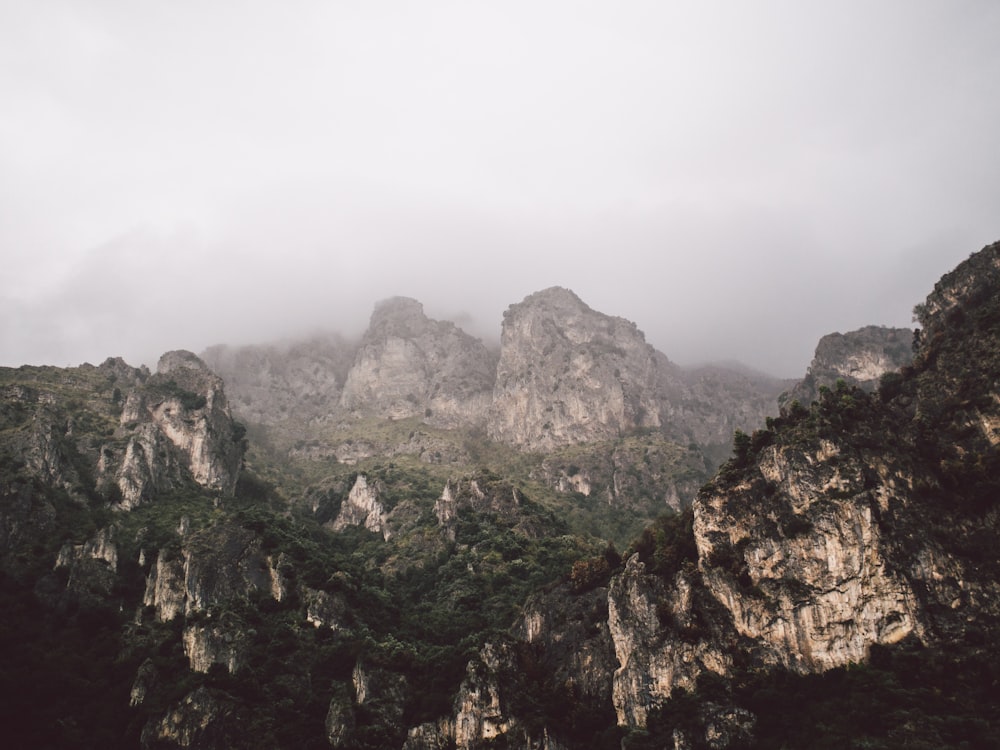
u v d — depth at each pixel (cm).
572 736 7869
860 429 8031
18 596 9925
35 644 9469
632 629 8119
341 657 9894
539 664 9025
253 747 8275
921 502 7388
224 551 11519
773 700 6831
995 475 7406
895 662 6581
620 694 7825
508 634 9544
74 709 8669
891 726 6103
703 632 7581
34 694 8556
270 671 9500
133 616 10538
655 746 7025
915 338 10944
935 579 6912
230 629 9812
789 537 7575
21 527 11038
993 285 9775
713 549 8119
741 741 6681
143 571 11450
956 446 7900
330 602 11019
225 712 8500
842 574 7169
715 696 7050
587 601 9512
